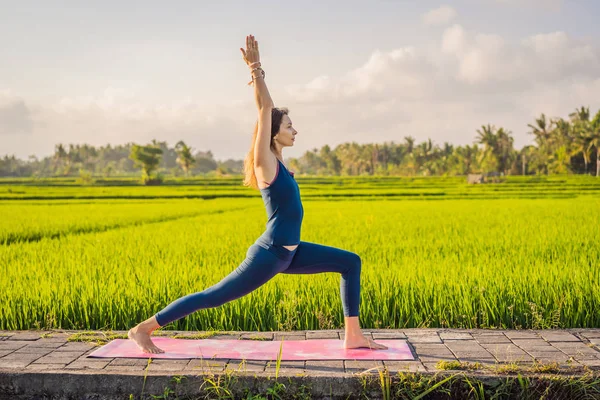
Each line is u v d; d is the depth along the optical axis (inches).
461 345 180.7
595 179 2974.9
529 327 223.6
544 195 1807.3
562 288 249.6
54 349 179.6
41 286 272.2
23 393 152.2
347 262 171.5
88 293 252.1
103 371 152.9
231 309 229.1
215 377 148.9
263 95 159.9
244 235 576.1
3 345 185.2
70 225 751.7
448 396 146.3
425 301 238.4
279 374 148.9
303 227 656.4
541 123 4018.2
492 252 412.2
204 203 1525.6
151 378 148.9
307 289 253.1
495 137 4288.9
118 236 575.8
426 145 5349.4
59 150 7155.5
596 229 581.3
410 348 176.6
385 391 145.3
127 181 4020.7
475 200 1519.4
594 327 223.9
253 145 165.6
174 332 204.8
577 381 143.8
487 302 231.0
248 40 161.0
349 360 163.2
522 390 144.8
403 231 591.5
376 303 240.2
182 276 292.4
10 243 553.0
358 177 4023.1
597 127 3410.4
